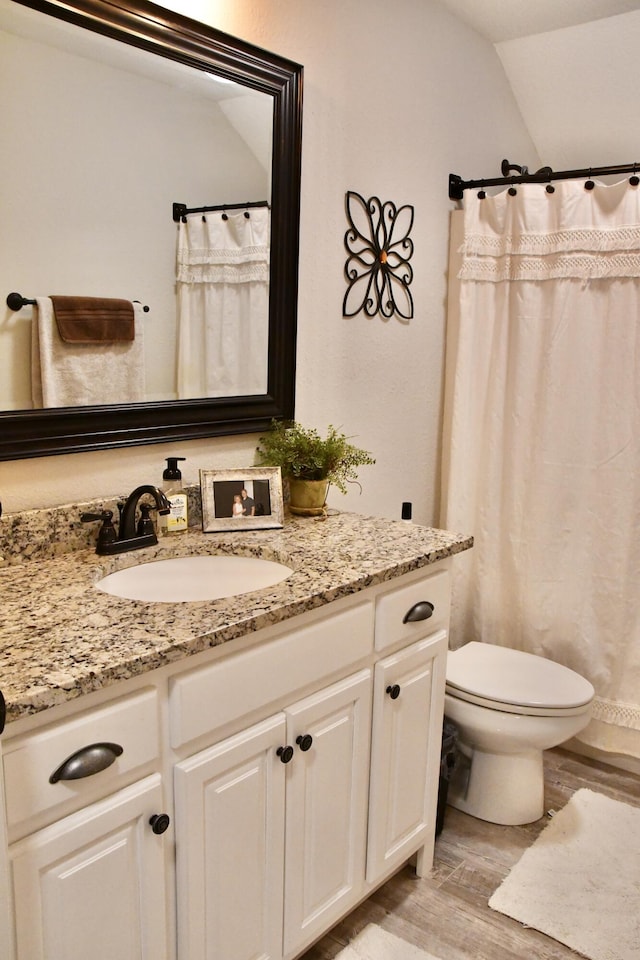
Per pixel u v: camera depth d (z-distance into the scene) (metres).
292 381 1.99
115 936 1.12
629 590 2.35
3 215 1.37
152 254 1.63
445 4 2.31
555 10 2.32
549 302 2.33
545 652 2.49
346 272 2.13
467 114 2.51
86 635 1.13
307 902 1.51
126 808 1.10
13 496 1.47
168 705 1.16
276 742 1.35
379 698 1.60
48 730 1.00
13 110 1.36
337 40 1.99
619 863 1.96
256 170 1.81
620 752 2.41
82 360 1.53
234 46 1.70
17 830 0.97
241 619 1.21
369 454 2.34
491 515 2.53
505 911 1.79
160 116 1.59
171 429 1.71
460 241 2.49
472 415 2.53
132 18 1.50
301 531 1.78
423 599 1.69
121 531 1.56
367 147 2.13
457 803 2.20
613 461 2.31
